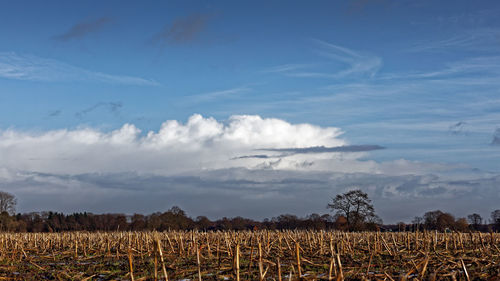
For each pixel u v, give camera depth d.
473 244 31.92
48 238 42.66
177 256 28.05
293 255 26.83
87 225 97.62
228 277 19.05
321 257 26.02
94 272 21.73
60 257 30.34
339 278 14.13
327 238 39.06
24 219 107.94
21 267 24.56
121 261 26.34
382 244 31.52
